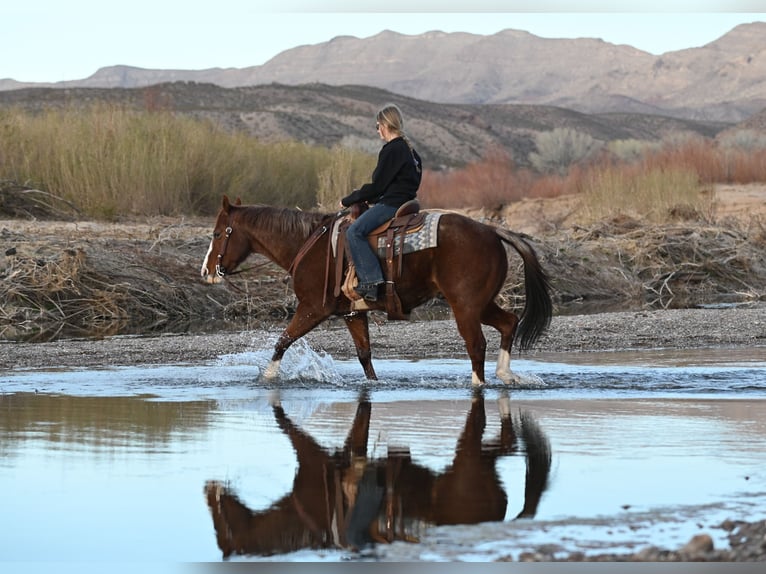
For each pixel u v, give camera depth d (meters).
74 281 19.50
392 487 6.88
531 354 14.38
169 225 24.53
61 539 5.85
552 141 62.81
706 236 27.12
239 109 102.69
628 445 8.16
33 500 6.57
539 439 8.37
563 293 23.55
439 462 7.60
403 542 5.78
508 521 6.11
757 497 6.57
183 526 6.07
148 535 5.93
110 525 6.09
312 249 11.48
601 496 6.62
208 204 28.08
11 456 7.77
